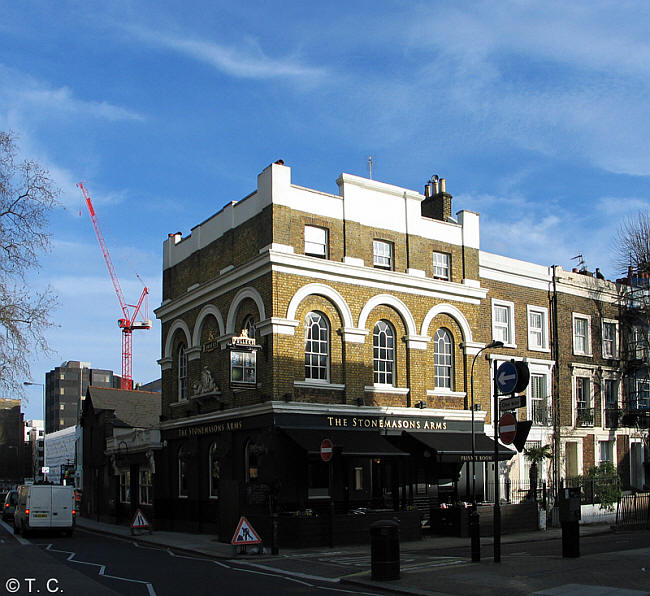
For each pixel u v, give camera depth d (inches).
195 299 1193.4
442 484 1109.7
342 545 884.0
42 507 1151.0
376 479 1045.8
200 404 1152.2
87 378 5935.0
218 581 592.7
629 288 1456.7
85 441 1936.5
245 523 795.4
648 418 1366.9
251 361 995.3
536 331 1295.5
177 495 1244.5
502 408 647.1
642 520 1098.7
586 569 569.6
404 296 1111.6
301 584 573.3
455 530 1002.7
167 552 880.9
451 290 1155.3
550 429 1259.8
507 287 1261.1
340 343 1040.8
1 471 5492.1
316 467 990.4
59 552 869.8
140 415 1868.8
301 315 1007.6
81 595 513.7
